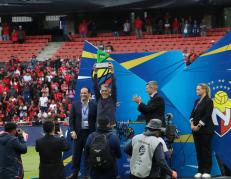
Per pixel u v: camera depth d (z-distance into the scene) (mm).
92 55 15031
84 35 45156
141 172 11148
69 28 46750
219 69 14211
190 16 44406
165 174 11812
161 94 14531
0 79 38000
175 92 14445
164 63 14750
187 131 14305
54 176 12242
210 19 43812
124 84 14719
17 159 12625
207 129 13547
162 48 41594
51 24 48219
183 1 42438
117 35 44312
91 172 11766
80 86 15047
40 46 44719
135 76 14680
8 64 40406
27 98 34875
